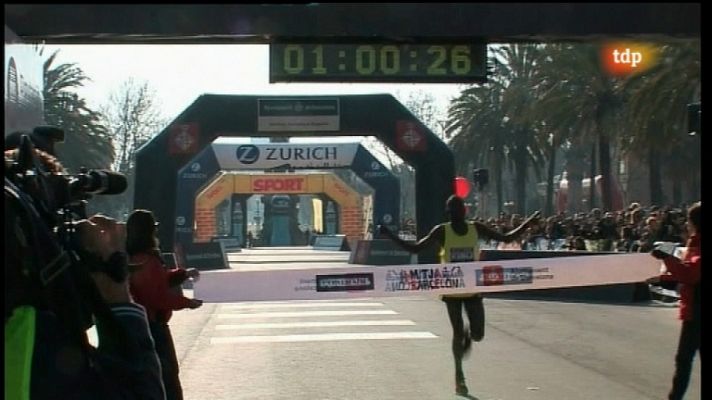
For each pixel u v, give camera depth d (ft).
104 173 12.91
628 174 191.21
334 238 195.52
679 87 83.20
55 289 10.96
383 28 13.70
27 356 10.70
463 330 29.81
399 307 60.80
